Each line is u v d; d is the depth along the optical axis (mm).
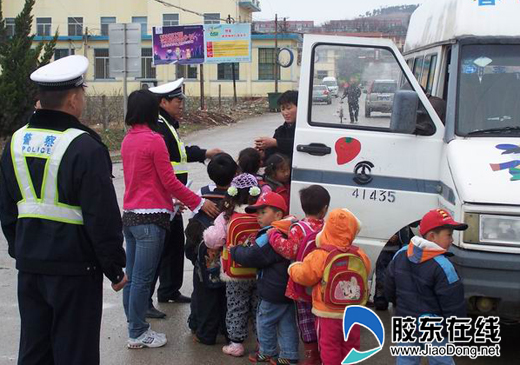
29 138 3619
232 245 4805
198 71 45281
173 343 5332
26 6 18250
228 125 28047
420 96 5199
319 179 5289
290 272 4336
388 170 5230
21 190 3639
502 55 5305
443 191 5016
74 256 3600
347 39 5246
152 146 4949
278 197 4707
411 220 5238
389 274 4242
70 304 3619
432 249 4012
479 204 4453
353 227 4266
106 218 3549
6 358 5012
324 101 5281
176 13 46375
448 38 5648
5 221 3795
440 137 5199
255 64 44844
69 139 3555
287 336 4723
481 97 5207
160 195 5043
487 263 4414
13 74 17453
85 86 3730
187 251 5324
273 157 5395
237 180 4930
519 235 4410
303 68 5285
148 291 5156
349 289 4273
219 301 5281
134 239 5180
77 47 46250
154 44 33750
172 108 5832
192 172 14586
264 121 30375
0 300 6383
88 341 3678
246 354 5121
